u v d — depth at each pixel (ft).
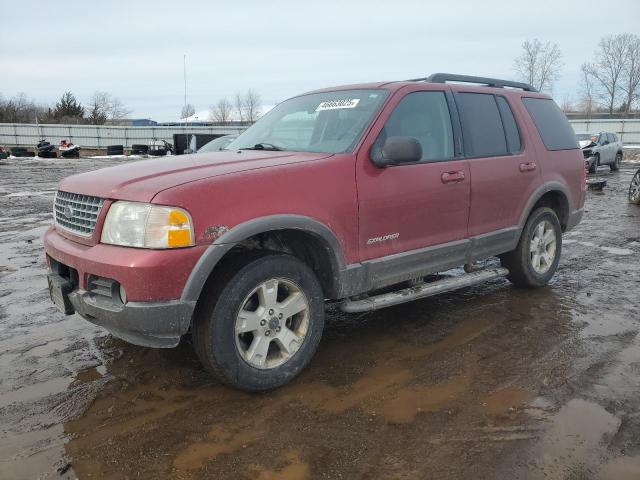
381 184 12.35
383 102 13.08
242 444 9.23
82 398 10.78
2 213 35.37
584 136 73.56
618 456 8.84
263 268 10.55
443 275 19.36
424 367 12.23
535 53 160.15
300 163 11.34
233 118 196.03
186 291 9.64
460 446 9.14
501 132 16.06
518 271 17.24
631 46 173.68
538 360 12.57
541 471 8.46
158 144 115.65
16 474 8.40
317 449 9.09
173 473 8.46
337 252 11.66
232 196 10.14
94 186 10.68
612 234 28.22
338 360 12.59
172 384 11.37
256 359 10.71
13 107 185.16
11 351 13.01
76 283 10.74
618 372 11.90
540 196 16.94
